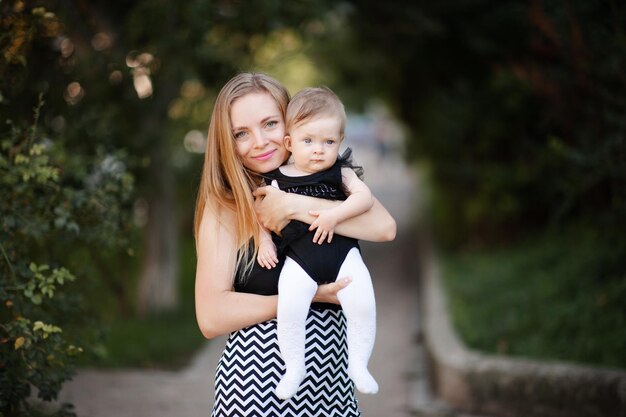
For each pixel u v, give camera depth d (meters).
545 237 8.74
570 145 6.82
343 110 2.59
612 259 6.61
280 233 2.54
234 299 2.50
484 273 8.30
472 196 10.44
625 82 5.60
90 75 5.82
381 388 6.21
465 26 8.23
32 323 3.48
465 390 5.39
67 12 5.15
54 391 3.40
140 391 5.62
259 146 2.57
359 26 8.84
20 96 4.37
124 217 4.14
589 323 5.76
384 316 9.12
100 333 4.11
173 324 8.35
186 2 5.83
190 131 8.76
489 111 9.11
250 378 2.48
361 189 2.58
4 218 3.50
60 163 4.07
